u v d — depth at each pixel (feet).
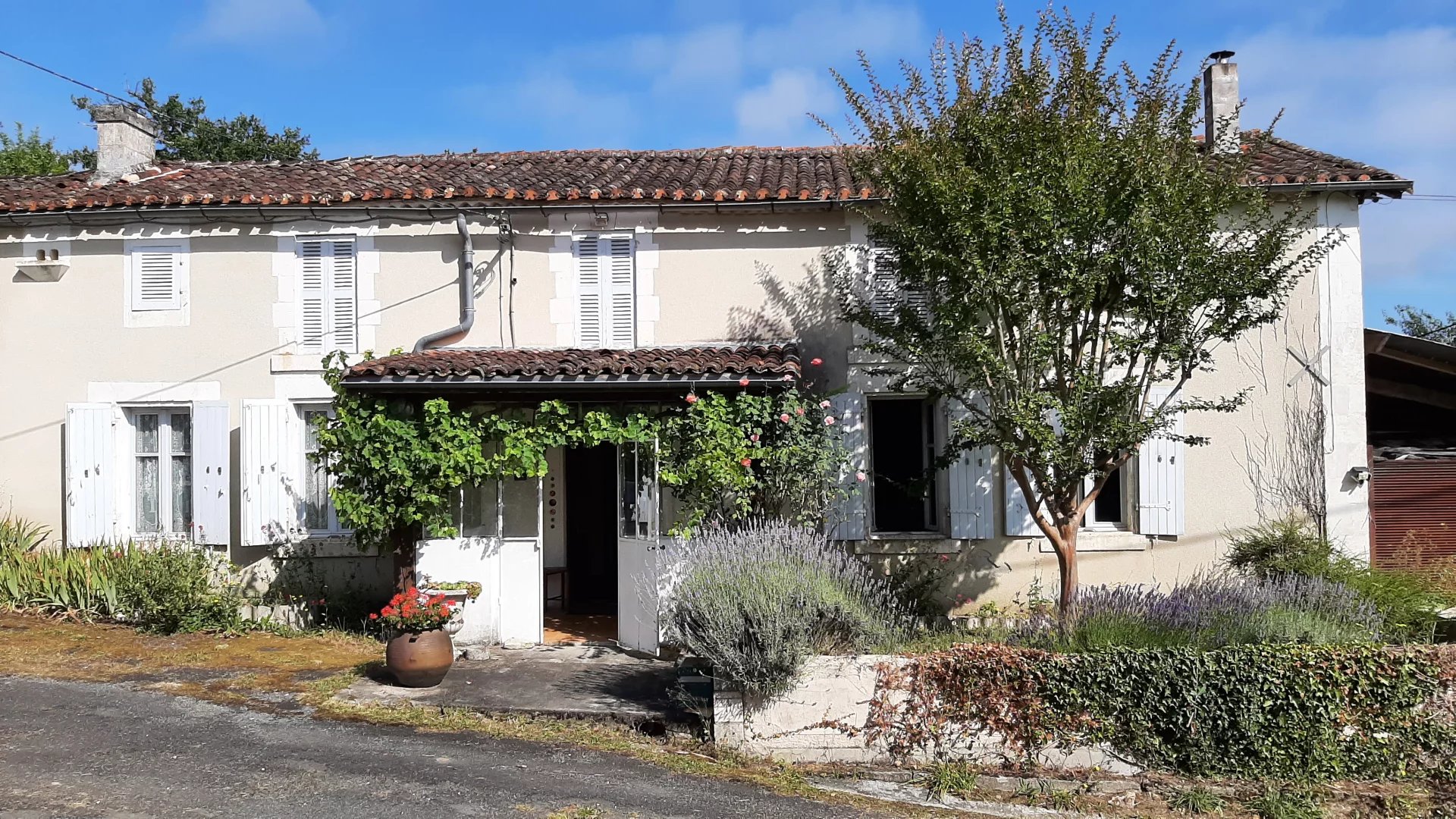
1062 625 22.94
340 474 29.68
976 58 25.93
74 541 33.60
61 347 34.50
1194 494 31.73
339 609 32.22
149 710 22.44
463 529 29.66
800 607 21.77
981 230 24.38
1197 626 22.26
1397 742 20.24
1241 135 27.40
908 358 28.73
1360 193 31.22
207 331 34.06
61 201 33.86
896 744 21.02
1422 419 37.52
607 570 37.11
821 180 34.55
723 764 20.44
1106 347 25.75
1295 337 31.71
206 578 31.53
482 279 33.81
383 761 19.51
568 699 23.75
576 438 28.99
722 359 29.63
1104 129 24.90
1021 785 20.12
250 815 16.56
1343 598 23.41
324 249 34.22
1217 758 20.42
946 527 32.01
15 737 20.17
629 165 38.91
